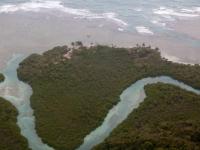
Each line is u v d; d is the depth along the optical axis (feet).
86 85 526.57
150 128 428.97
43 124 454.40
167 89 519.60
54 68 554.87
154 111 474.49
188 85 552.00
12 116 464.65
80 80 533.96
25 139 428.15
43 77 539.70
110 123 468.34
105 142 416.67
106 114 481.05
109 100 502.79
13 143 420.77
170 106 483.51
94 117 471.62
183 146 373.81
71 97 501.97
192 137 396.37
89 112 476.95
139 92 526.98
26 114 477.77
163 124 428.97
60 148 423.23
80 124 458.50
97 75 547.90
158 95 506.48
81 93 510.99
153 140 388.78
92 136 444.96
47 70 551.59
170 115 463.01
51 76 539.70
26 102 501.15
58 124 454.81
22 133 444.14
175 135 401.49
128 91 529.04
